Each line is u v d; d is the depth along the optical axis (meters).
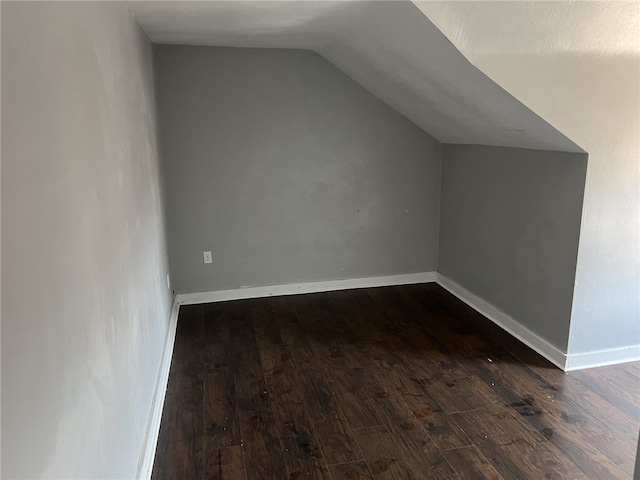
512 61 2.26
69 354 1.05
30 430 0.82
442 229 4.18
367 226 4.11
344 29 2.72
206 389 2.62
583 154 2.54
